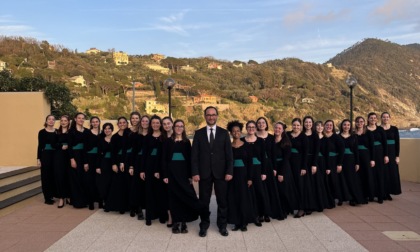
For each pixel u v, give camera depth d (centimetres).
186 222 468
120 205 541
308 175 530
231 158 448
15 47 6397
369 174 593
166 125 481
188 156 464
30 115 861
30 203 616
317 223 489
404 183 785
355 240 416
